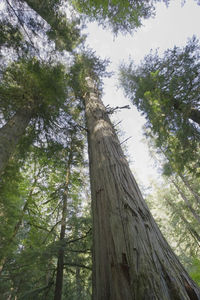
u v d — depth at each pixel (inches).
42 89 146.4
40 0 145.4
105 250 42.3
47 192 253.4
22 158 188.2
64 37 175.5
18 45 136.9
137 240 39.7
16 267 157.5
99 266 41.0
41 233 213.6
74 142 206.1
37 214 241.1
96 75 273.6
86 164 226.2
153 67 249.0
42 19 149.7
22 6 139.4
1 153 118.0
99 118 128.8
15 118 151.6
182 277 33.1
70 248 166.4
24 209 231.5
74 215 193.2
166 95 202.2
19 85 156.9
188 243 416.8
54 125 178.5
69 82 188.5
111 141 93.1
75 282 188.2
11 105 154.9
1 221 200.8
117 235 42.8
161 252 38.0
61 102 159.3
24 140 175.8
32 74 138.4
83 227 177.3
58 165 225.8
